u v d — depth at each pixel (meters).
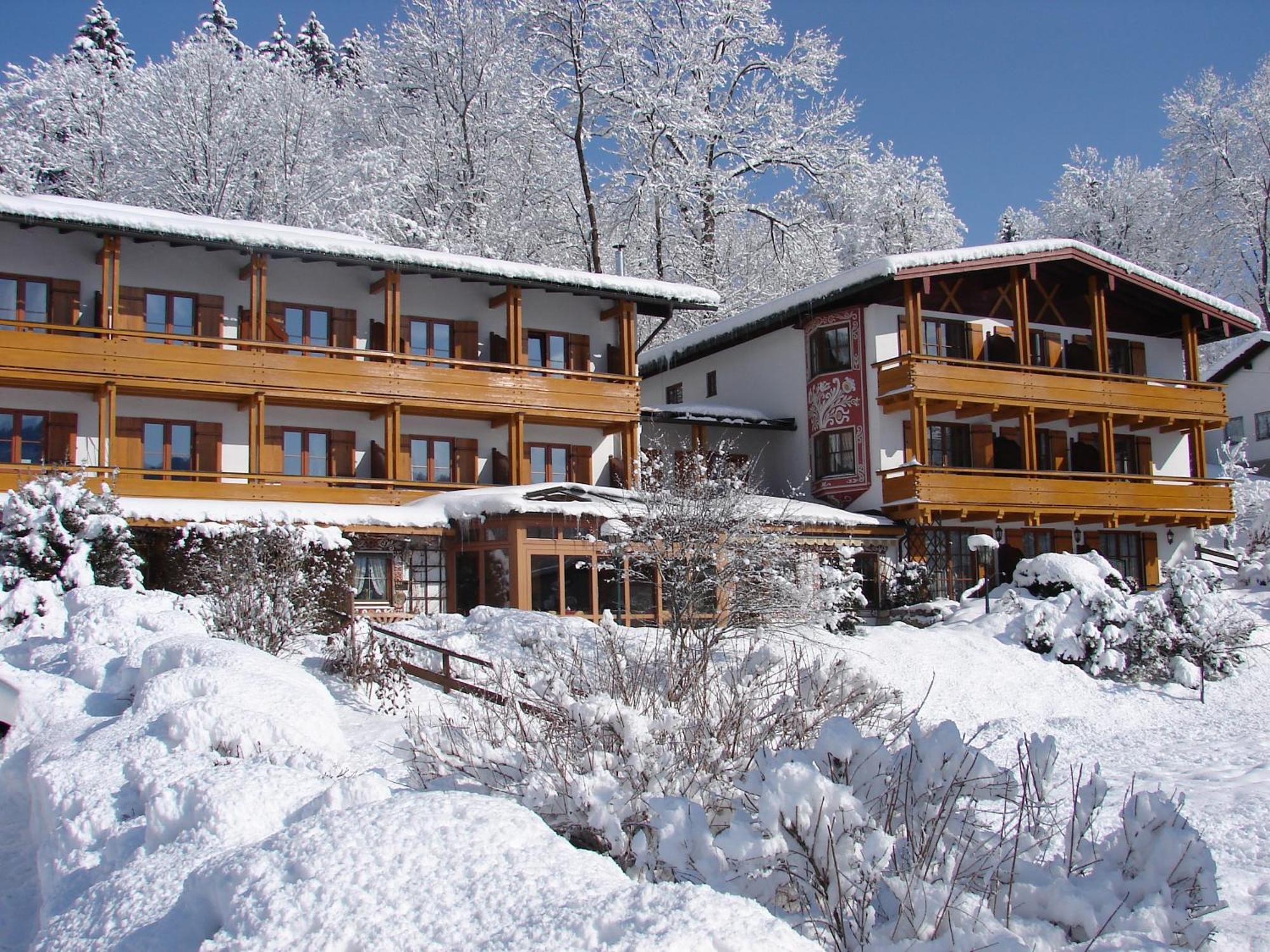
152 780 7.50
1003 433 35.38
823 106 48.56
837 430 33.78
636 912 4.25
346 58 54.59
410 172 44.44
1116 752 16.25
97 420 26.66
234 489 26.39
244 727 8.67
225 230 26.70
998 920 5.67
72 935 5.46
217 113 41.88
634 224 45.84
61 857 7.00
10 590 17.34
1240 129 56.22
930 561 32.84
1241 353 49.44
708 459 28.33
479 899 4.52
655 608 26.14
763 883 5.82
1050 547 35.56
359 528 25.98
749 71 48.50
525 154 45.75
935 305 34.34
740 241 48.78
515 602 24.95
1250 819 11.02
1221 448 45.78
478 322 31.50
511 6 45.38
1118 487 34.84
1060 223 62.12
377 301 30.22
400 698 14.18
